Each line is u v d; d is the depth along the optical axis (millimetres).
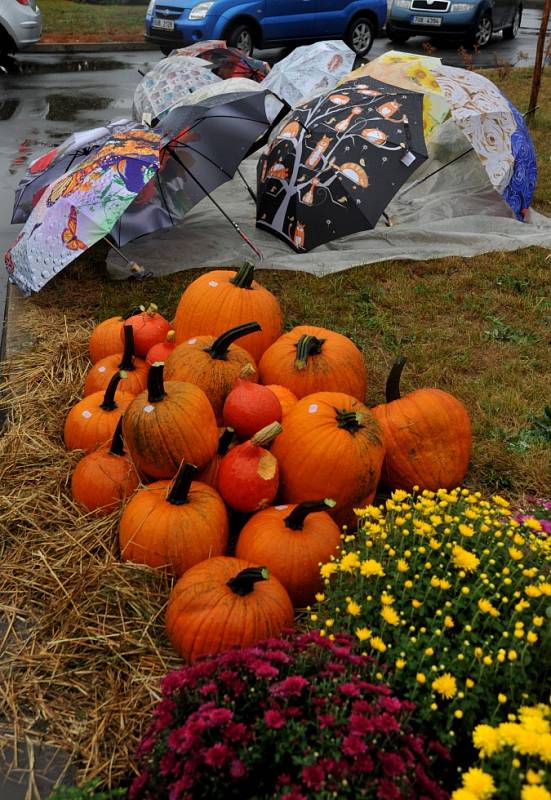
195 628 2676
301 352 3740
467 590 2432
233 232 7262
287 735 2021
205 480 3412
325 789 1895
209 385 3600
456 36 17234
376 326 5633
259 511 3215
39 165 6863
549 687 2346
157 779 2061
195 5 14461
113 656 2811
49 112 12141
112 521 3393
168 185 6566
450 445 3631
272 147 6730
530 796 1699
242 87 6234
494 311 5891
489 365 5094
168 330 4453
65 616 2961
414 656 2305
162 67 8898
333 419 3334
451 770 2207
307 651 2279
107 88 14008
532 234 7121
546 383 4859
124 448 3557
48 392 4652
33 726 2582
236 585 2699
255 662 2135
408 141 6195
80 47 18172
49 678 2736
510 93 13000
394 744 1995
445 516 2818
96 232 5484
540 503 3721
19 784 2391
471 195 7910
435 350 5270
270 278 6449
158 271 6590
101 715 2600
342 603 2533
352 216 6113
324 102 6664
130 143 5938
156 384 3244
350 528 3465
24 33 15211
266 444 3359
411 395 3715
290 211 6422
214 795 1993
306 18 15547
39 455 3906
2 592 3113
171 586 3061
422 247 6910
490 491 3906
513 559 2604
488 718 2242
